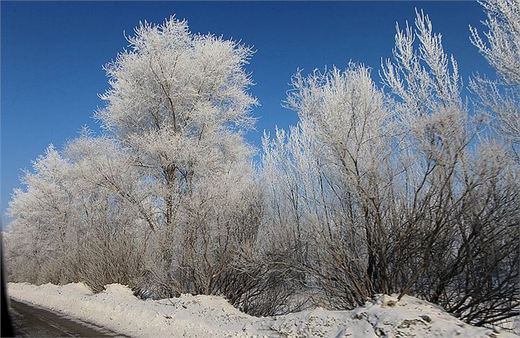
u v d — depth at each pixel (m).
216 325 12.59
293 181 14.53
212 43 25.27
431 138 10.91
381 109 12.05
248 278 17.64
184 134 24.06
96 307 17.27
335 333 10.23
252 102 25.67
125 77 24.77
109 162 23.91
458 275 11.16
